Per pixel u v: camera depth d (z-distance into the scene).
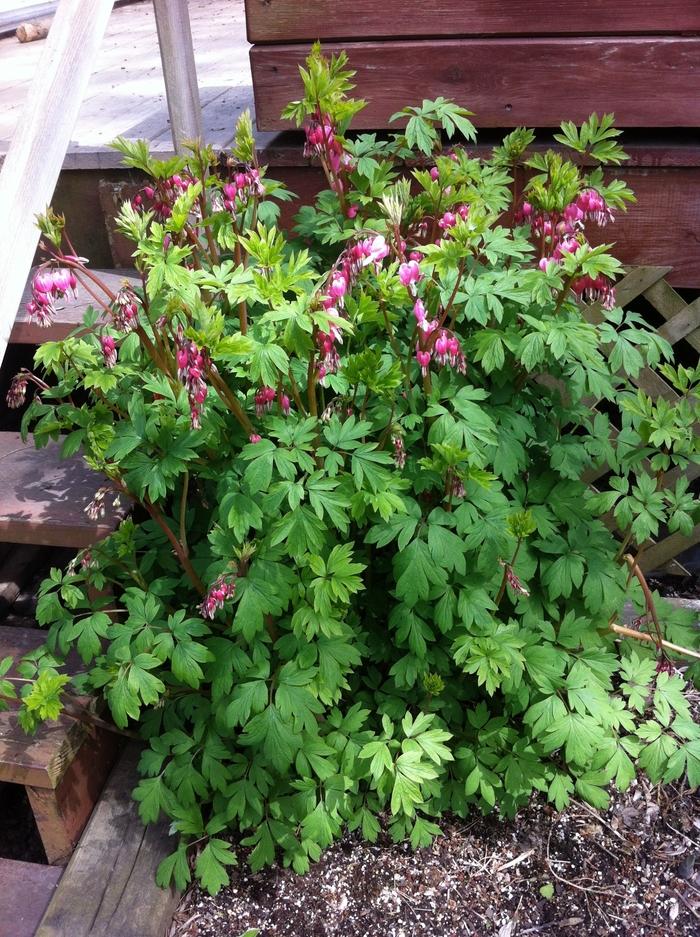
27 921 1.12
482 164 1.41
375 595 1.27
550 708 1.14
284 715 1.06
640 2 1.38
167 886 1.15
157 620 1.18
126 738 1.33
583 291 1.18
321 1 1.46
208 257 1.17
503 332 1.09
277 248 0.96
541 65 1.45
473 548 1.11
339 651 1.10
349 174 1.24
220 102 1.96
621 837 1.25
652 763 1.16
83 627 1.12
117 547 1.21
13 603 1.55
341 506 0.99
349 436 1.03
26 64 2.78
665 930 1.14
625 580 1.36
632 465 1.32
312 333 0.95
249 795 1.16
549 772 1.22
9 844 1.32
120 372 1.09
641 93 1.44
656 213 1.51
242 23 3.23
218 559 1.16
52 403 1.76
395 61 1.48
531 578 1.25
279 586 1.03
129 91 2.21
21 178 1.13
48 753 1.14
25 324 1.47
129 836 1.21
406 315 1.20
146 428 1.05
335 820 1.15
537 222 1.15
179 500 1.26
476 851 1.23
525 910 1.16
